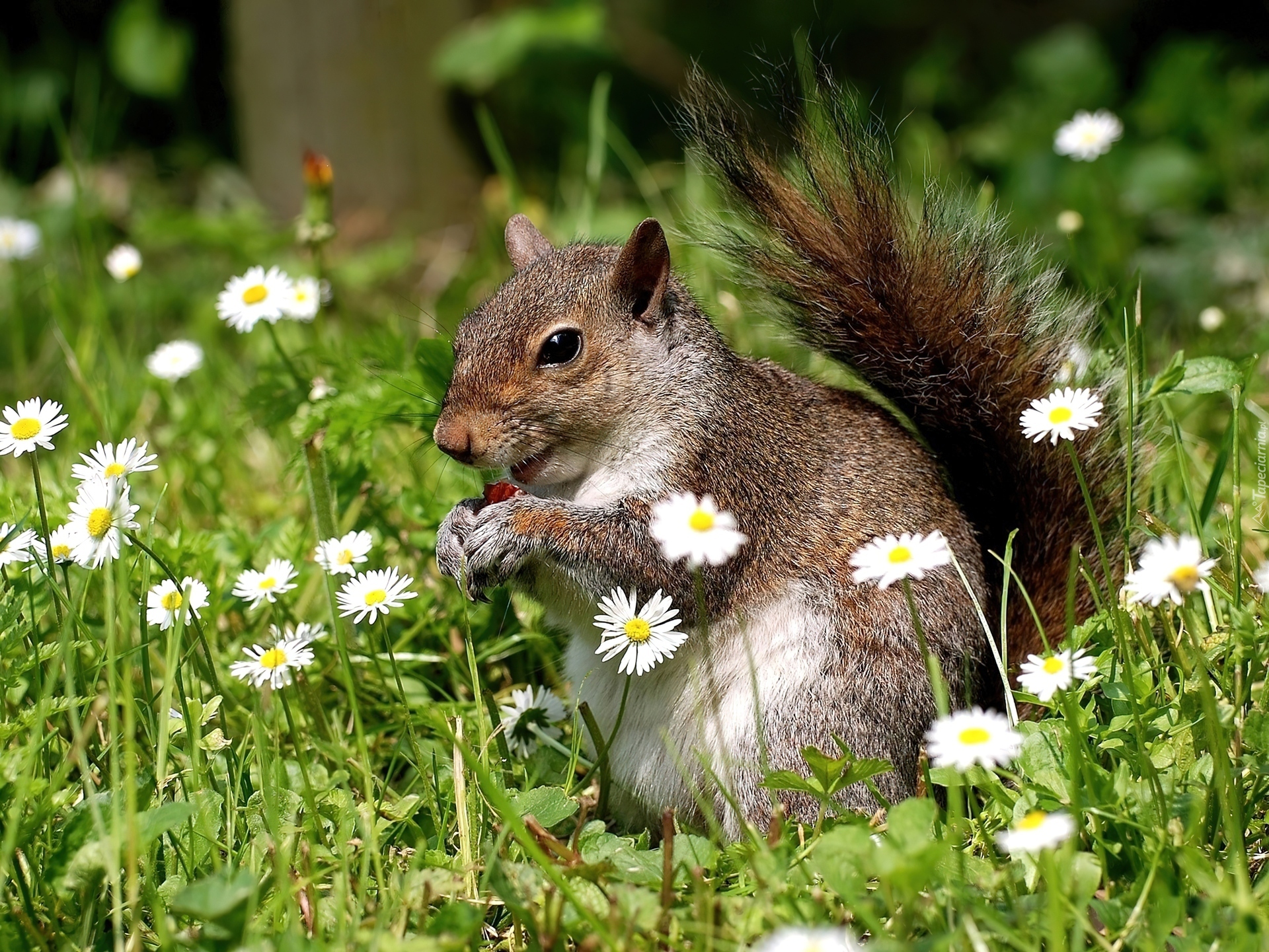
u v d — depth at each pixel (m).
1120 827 5.89
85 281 15.08
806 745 7.18
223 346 14.80
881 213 8.11
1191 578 5.70
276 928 5.55
